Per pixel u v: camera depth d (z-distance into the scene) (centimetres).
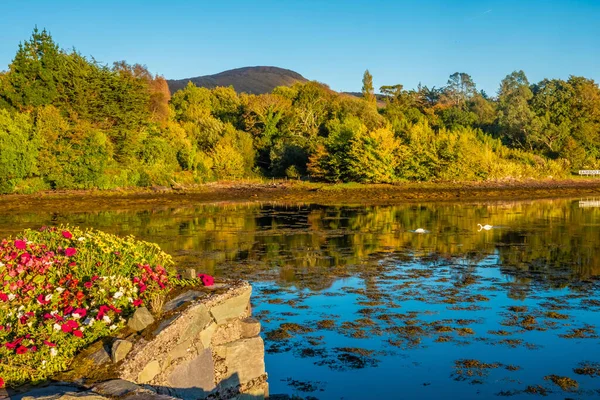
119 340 568
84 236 778
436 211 3656
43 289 655
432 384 860
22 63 4972
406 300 1353
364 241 2317
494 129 8700
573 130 8194
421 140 6194
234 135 6994
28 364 549
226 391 670
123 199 4288
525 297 1384
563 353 993
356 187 5562
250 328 707
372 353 992
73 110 5016
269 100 7912
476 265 1800
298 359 963
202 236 2452
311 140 6825
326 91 9094
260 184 5612
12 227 2667
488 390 841
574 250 2089
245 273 1667
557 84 9144
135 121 5341
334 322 1170
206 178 5738
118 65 6247
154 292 658
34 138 4522
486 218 3209
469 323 1166
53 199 4153
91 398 477
